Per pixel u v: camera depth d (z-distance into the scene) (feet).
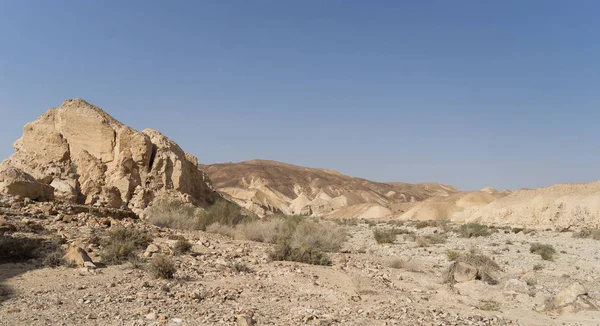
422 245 91.09
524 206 223.10
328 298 37.06
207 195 137.69
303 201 435.12
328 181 616.39
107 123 115.55
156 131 125.18
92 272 40.14
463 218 264.52
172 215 89.40
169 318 27.89
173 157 119.65
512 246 95.09
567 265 66.49
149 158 115.34
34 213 63.82
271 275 44.91
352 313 32.19
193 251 54.95
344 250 77.15
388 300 37.42
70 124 112.16
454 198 373.81
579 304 37.73
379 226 195.62
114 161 111.24
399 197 637.30
